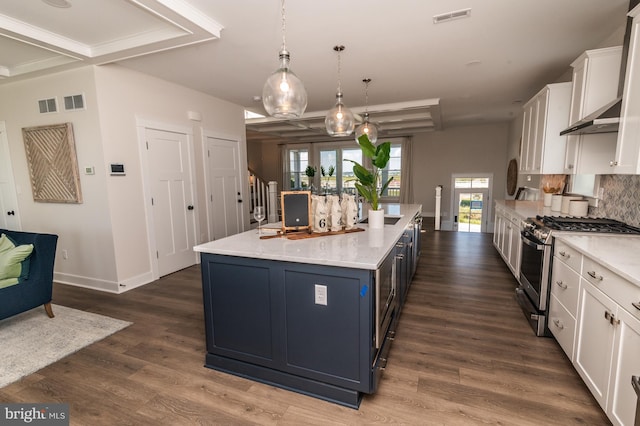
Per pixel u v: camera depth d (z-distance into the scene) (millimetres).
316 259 1790
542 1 2318
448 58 3432
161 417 1762
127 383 2057
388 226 2801
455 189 8836
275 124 7082
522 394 1898
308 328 1904
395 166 9453
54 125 3545
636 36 2006
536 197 5672
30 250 2801
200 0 2244
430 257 5074
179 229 4387
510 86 4520
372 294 1741
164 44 2820
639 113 1946
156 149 4000
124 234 3646
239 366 2131
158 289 3721
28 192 3967
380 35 2846
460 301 3305
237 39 2881
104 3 2305
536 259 2701
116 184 3537
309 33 2789
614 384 1543
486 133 8398
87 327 2799
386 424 1695
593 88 2732
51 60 3281
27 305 2762
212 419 1746
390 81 4242
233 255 2018
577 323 1985
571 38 2955
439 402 1847
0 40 2801
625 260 1643
